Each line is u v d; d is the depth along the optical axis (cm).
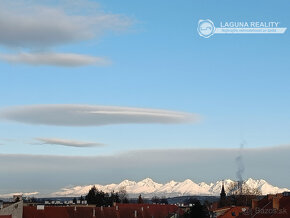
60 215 16425
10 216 13950
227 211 16825
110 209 19025
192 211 18838
